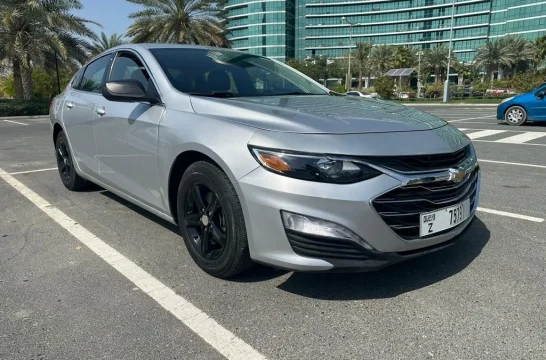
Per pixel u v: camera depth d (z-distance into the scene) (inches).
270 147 94.5
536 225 154.9
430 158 97.3
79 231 149.8
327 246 91.7
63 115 187.8
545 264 121.9
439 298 103.7
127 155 139.1
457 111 889.5
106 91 125.2
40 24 897.5
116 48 166.1
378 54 2812.5
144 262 124.9
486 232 147.8
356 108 118.0
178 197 119.3
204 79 136.7
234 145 100.3
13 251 133.1
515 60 2479.1
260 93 139.4
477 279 113.1
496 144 361.4
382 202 91.7
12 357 83.3
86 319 96.1
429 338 88.5
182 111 118.7
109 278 115.3
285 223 93.5
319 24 3821.4
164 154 120.3
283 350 85.3
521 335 89.0
